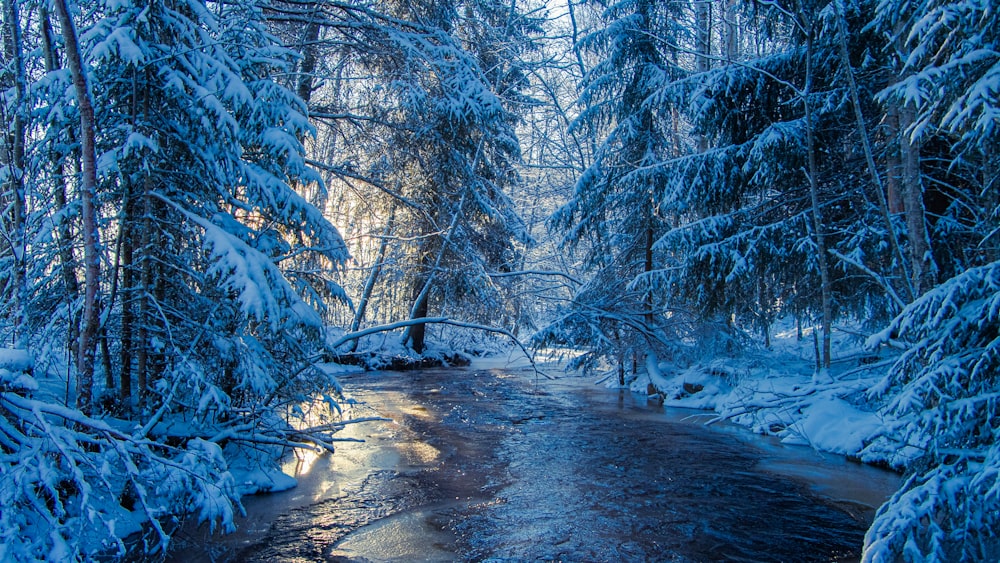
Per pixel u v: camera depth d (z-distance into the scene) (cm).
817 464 887
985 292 455
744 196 1406
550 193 2622
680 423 1220
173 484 505
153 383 661
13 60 674
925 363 493
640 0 1590
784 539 605
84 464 538
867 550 426
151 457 478
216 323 677
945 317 466
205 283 660
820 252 1065
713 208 1346
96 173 575
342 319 2498
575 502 718
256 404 723
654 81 1545
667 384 1552
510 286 1959
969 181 952
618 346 1670
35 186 638
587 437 1083
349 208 1770
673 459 926
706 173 1242
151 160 656
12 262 617
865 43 1053
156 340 632
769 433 1085
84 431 540
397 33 1165
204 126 639
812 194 1074
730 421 1211
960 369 443
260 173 750
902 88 625
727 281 1177
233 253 591
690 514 679
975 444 460
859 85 1062
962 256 1002
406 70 1266
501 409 1380
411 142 1370
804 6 1123
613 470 862
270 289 620
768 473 843
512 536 611
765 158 1129
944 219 988
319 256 1015
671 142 1769
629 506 705
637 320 1636
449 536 609
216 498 504
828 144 1172
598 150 1745
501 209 1984
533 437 1081
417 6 1429
